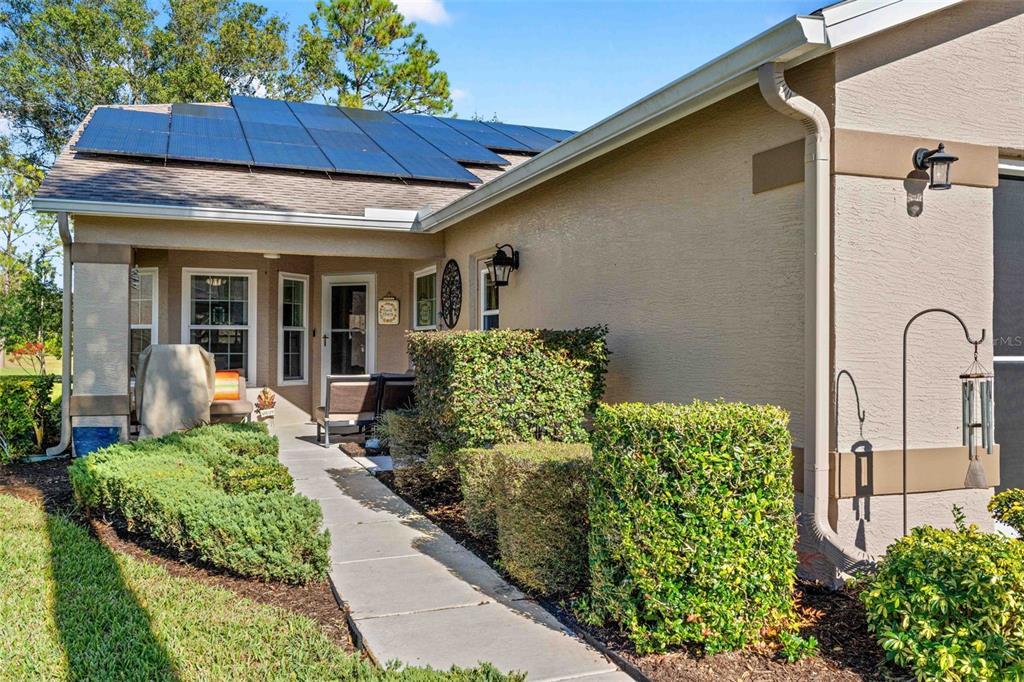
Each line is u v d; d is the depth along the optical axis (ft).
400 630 11.56
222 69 85.56
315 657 9.91
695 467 10.37
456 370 17.17
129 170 29.37
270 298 35.94
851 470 12.96
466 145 40.98
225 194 28.73
